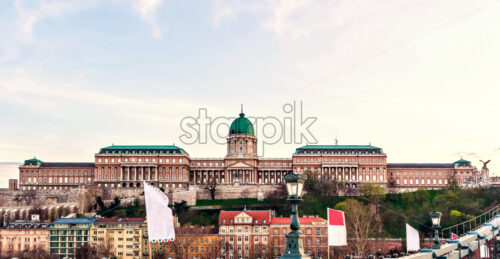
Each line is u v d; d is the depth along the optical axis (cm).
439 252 7069
